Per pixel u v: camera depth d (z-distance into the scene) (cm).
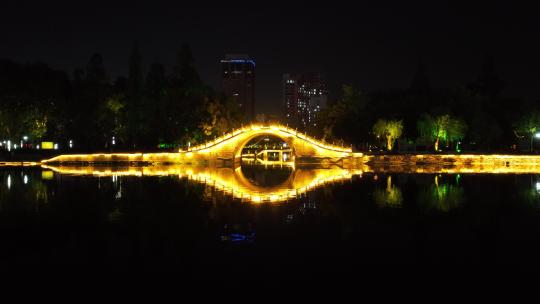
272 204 4419
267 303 1920
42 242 2895
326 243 2841
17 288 2089
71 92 11838
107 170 9044
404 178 7300
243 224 3425
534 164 10919
